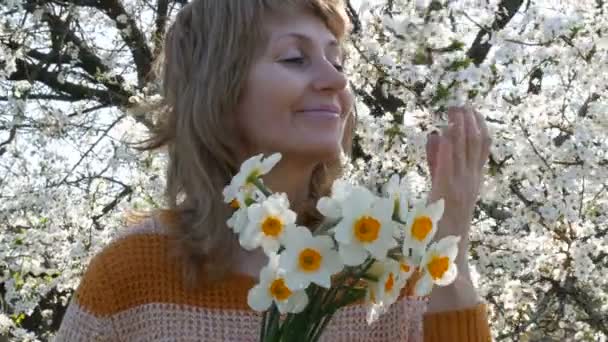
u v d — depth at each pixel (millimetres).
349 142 1802
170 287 1573
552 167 4086
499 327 4449
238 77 1548
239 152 1593
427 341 1547
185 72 1631
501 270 4426
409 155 3955
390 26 2428
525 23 3707
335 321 1563
